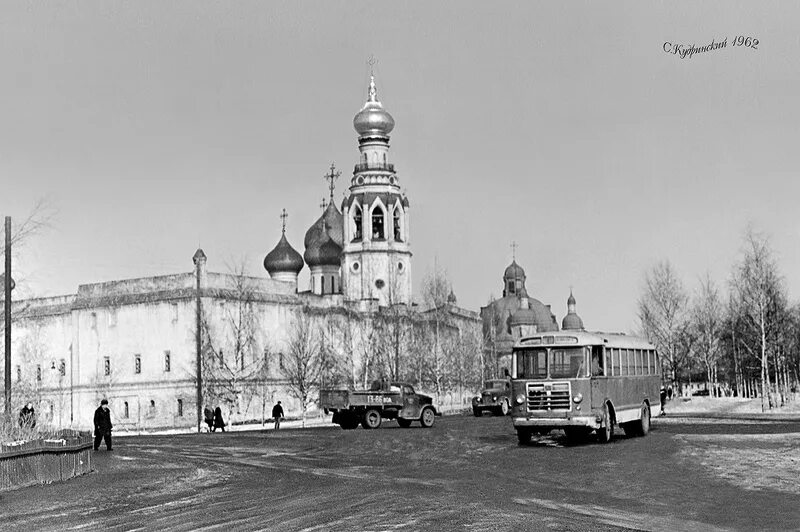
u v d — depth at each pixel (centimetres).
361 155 12375
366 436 4819
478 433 4781
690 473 2780
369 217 12112
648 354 4434
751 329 8469
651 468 2925
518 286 18200
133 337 9088
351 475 2945
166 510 2211
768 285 7612
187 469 3212
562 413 3769
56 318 9719
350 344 10444
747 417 5941
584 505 2206
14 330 9938
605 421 3822
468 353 12225
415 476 2883
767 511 2089
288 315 9669
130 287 9250
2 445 2675
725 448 3456
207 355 8575
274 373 9331
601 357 3850
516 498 2338
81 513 2184
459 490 2511
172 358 8819
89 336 9394
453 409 10412
